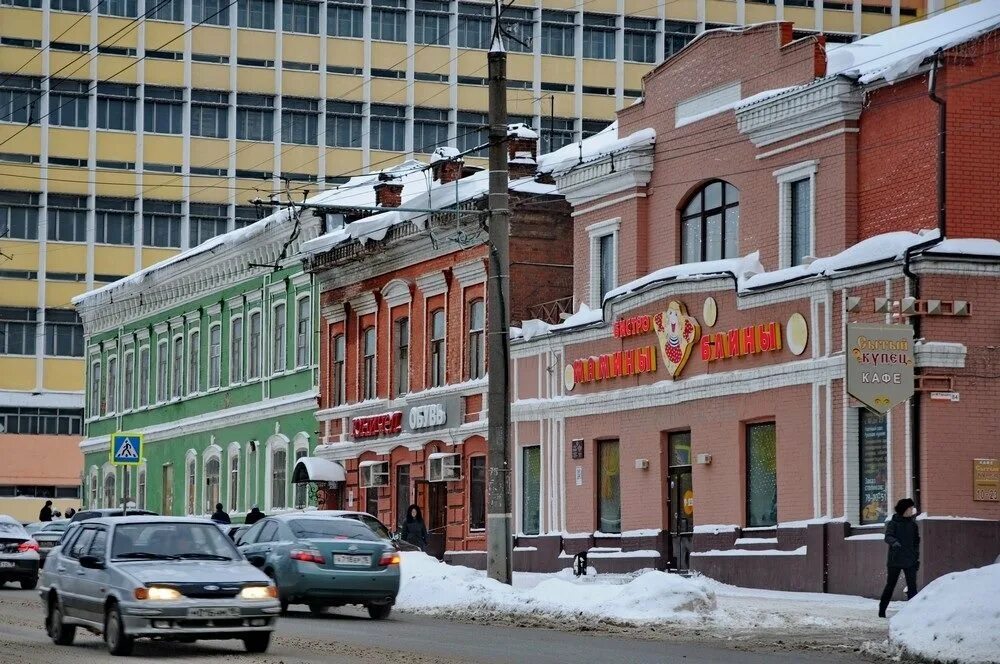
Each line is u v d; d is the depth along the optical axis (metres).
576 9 148.62
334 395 78.12
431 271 69.00
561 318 60.84
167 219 146.25
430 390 68.69
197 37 145.88
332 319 78.50
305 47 147.00
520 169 67.19
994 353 44.09
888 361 42.84
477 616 40.47
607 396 56.91
